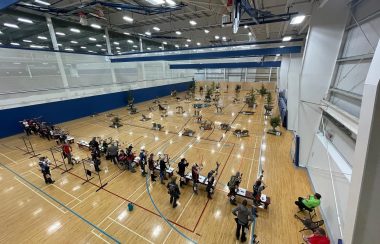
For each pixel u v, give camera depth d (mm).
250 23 12797
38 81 17234
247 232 6402
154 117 21047
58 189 8805
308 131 9695
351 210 3055
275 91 37719
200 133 15883
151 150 12789
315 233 5574
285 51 14836
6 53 15023
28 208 7652
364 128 2730
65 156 10672
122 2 14000
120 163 10516
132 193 8461
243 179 9398
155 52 19484
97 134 15922
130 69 27359
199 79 46812
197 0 11430
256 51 15430
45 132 14906
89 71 21688
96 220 6977
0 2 6832
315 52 8523
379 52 2553
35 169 10586
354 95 6180
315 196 6754
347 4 7363
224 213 7238
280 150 12570
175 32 23688
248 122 18672
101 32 22703
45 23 17359
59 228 6664
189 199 8023
